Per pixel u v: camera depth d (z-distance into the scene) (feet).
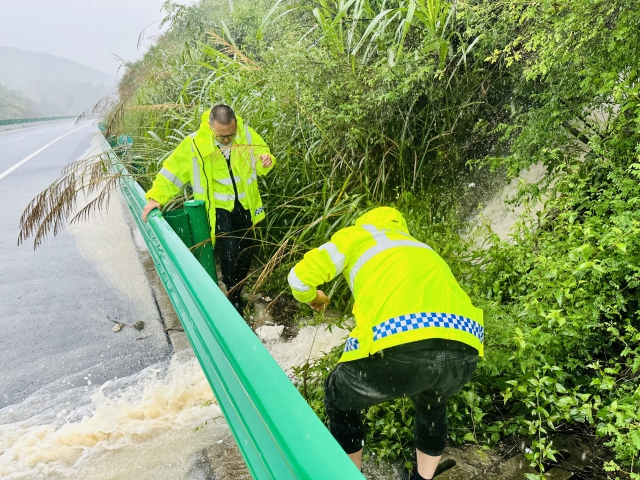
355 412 6.77
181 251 7.97
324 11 14.49
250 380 4.21
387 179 13.71
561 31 8.89
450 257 10.66
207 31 17.83
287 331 12.03
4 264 18.83
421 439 6.50
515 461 7.26
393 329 5.62
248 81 16.21
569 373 8.19
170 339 12.39
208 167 12.30
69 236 22.04
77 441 8.49
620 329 8.48
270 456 3.86
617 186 8.32
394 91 12.09
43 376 11.13
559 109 10.12
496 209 13.43
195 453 7.96
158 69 26.53
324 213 12.40
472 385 7.95
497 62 13.17
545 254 8.93
